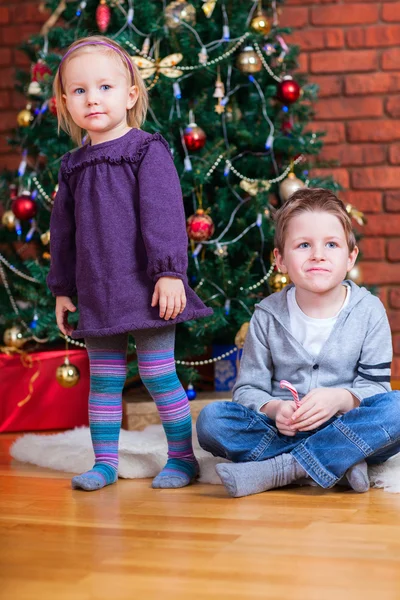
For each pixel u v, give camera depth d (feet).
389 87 11.64
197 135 8.63
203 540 4.69
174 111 9.02
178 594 3.82
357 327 6.36
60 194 6.63
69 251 6.71
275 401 6.18
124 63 6.49
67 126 7.48
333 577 4.03
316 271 6.18
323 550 4.47
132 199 6.29
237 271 8.87
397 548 4.50
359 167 11.75
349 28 11.69
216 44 9.13
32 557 4.40
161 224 6.10
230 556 4.37
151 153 6.30
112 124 6.40
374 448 5.85
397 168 11.66
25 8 12.17
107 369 6.42
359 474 5.83
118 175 6.31
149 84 8.80
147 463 6.63
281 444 6.20
